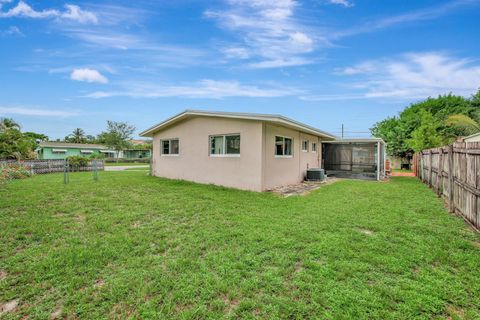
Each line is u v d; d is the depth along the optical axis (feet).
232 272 9.36
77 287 8.55
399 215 17.02
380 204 20.49
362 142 47.50
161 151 41.73
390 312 7.16
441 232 13.61
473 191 14.40
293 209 18.75
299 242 12.11
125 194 24.80
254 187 27.68
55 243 12.29
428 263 10.04
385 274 9.18
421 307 7.34
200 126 33.60
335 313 7.13
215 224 15.10
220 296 8.05
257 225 14.75
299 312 7.22
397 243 12.08
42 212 17.87
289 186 32.83
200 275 9.18
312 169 39.40
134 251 11.32
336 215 16.92
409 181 38.70
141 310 7.36
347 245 11.65
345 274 9.12
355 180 40.81
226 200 21.99
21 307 7.63
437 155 26.27
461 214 16.66
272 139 29.89
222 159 30.86
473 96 79.05
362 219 15.97
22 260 10.48
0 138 76.13
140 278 9.02
